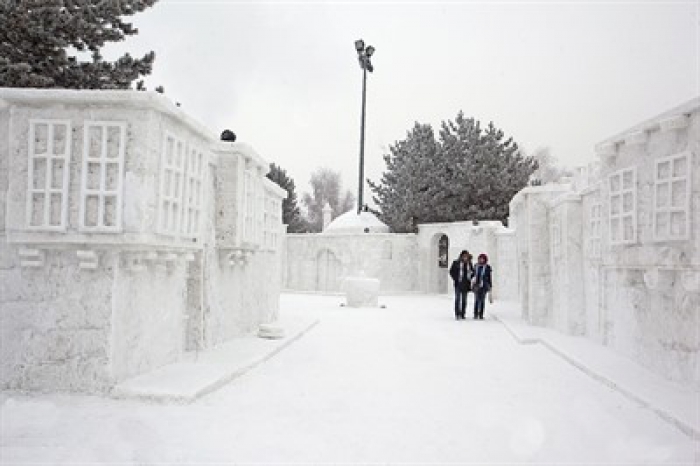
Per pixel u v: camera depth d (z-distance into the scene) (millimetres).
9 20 11180
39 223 6848
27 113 6922
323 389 7730
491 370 9375
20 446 5094
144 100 6758
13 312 6996
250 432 5688
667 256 7613
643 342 9234
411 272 32625
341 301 25859
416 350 11492
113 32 12586
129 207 6781
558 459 5082
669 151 7691
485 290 18234
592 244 12203
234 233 10508
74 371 6914
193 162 8477
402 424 6109
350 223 34375
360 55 35656
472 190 35750
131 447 5133
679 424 5965
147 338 7848
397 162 40031
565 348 11117
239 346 10719
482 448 5359
